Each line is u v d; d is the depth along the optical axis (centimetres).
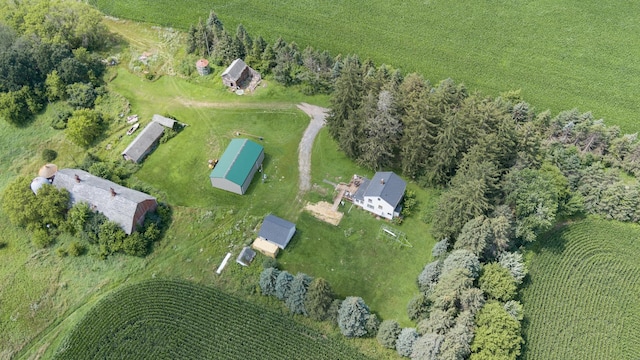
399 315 7000
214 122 9544
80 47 10294
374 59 11000
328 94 10206
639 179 8662
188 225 7975
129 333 6725
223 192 8431
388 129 8156
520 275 6912
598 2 12588
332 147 9219
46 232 7756
